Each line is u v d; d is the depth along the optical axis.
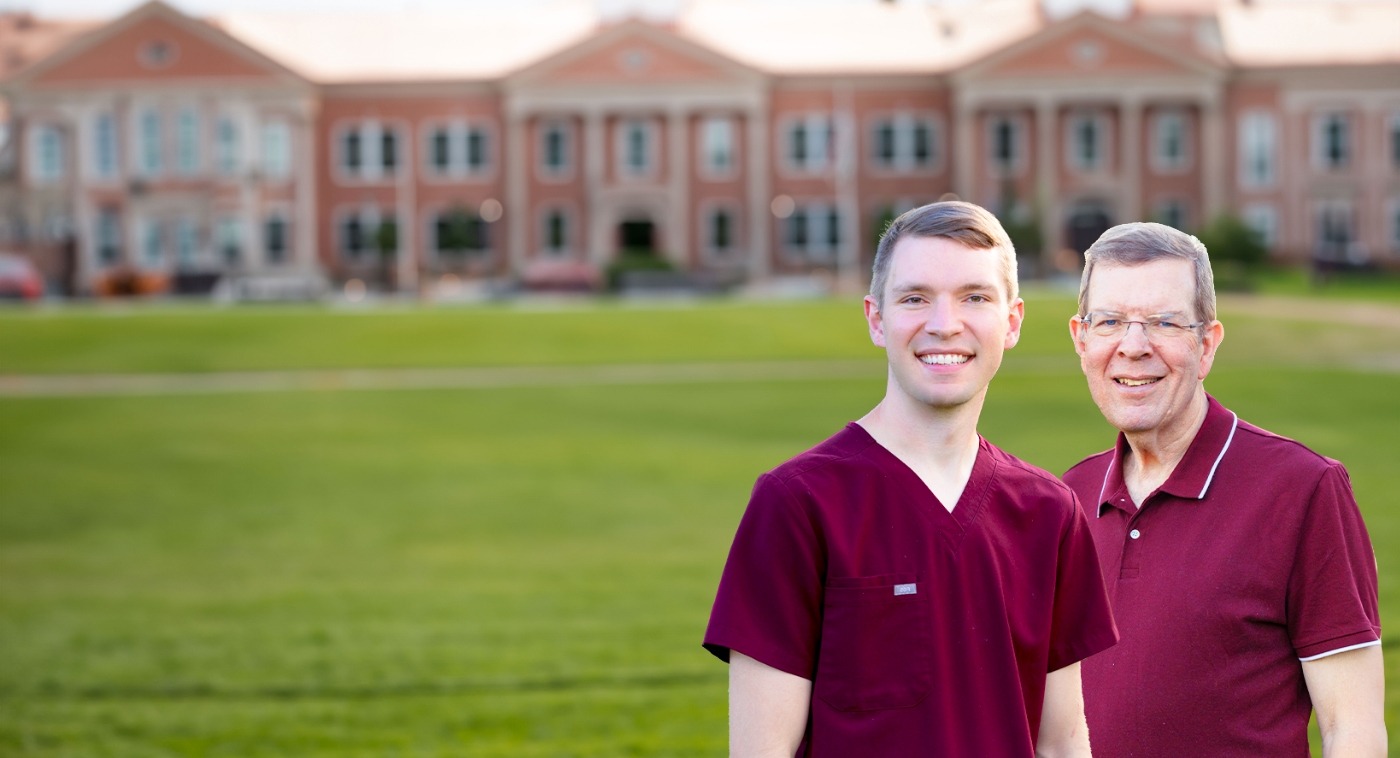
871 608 2.71
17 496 19.30
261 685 9.25
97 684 9.35
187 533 16.77
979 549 2.78
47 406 27.16
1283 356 32.41
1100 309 3.57
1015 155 61.34
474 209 62.25
